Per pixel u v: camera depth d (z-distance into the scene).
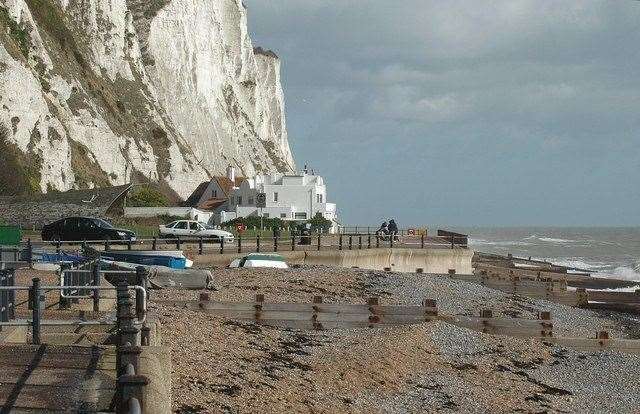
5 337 15.09
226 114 175.75
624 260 123.75
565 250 159.62
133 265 32.22
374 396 20.03
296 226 95.69
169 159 130.62
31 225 69.19
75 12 133.00
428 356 24.42
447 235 84.12
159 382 12.44
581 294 42.84
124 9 144.00
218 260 46.00
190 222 61.84
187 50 162.25
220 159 164.50
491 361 25.11
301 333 25.45
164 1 159.50
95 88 120.69
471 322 28.75
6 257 32.34
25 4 107.31
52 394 11.77
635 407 22.23
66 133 96.81
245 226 86.44
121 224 69.69
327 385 19.97
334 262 55.06
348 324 27.44
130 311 12.45
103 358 13.86
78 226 52.47
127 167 114.88
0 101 84.94
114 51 136.25
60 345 14.73
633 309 41.78
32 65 103.94
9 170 80.19
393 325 27.91
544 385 23.52
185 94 157.50
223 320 25.39
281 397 18.03
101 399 11.58
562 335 30.64
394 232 71.81
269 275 39.12
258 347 22.30
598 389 23.83
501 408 20.67
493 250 150.12
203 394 16.86
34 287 14.58
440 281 43.53
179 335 21.67
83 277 21.27
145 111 135.00
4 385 12.20
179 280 32.97
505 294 42.16
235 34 197.50
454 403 20.52
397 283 40.34
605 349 28.48
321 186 115.25
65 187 91.31
